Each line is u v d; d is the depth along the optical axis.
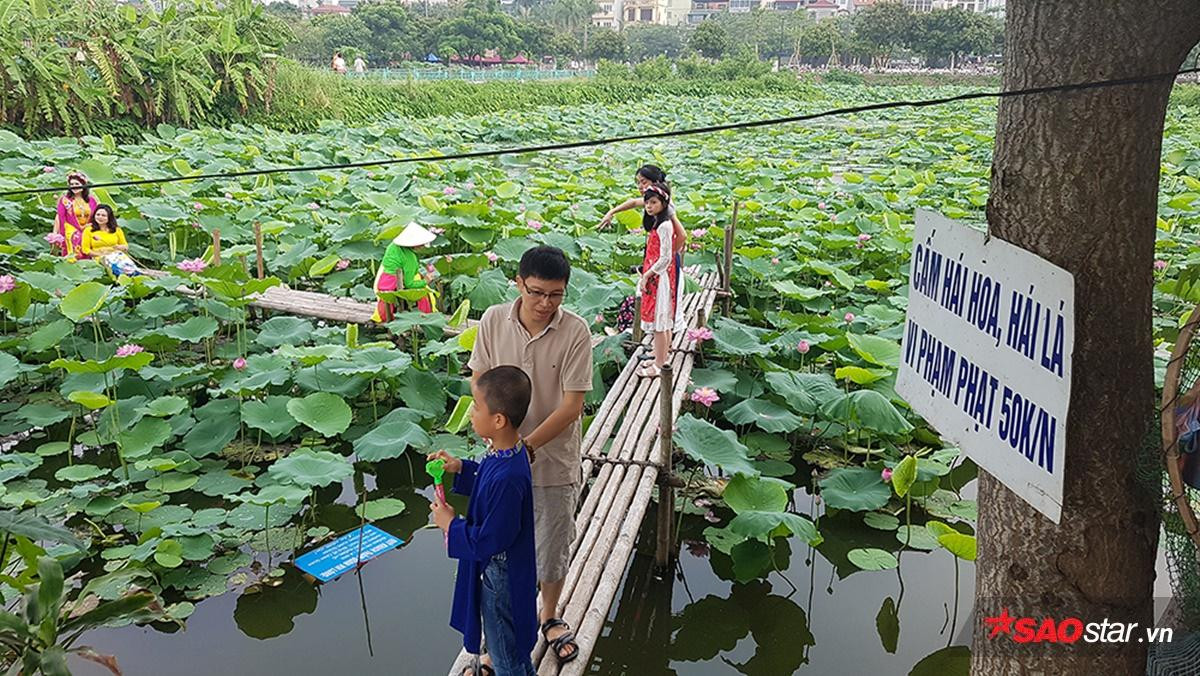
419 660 4.65
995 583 2.85
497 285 8.66
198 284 7.94
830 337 7.79
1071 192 2.54
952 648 4.89
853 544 5.80
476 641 3.22
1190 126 29.38
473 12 56.31
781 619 5.17
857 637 5.00
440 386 7.04
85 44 19.25
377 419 7.03
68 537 3.17
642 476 5.12
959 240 2.75
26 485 5.91
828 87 53.78
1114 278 2.56
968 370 2.71
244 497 5.18
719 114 37.12
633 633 5.12
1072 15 2.50
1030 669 2.80
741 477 5.47
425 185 14.98
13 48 17.59
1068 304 2.24
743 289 10.21
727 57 56.75
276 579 5.22
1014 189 2.64
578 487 3.59
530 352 3.36
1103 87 2.48
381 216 11.09
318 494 6.27
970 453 2.69
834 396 6.66
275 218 11.46
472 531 3.02
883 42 61.53
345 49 45.12
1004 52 2.74
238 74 22.14
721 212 13.08
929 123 34.72
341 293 9.59
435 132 25.23
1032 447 2.40
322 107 25.17
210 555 5.22
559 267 3.21
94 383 6.78
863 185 16.14
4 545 3.64
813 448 6.89
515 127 28.23
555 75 48.81
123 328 7.97
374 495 6.30
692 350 7.09
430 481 6.48
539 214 11.42
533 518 3.14
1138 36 2.46
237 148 17.48
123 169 13.84
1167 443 2.52
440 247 11.32
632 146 24.88
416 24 55.84
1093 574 2.66
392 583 5.31
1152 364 2.69
